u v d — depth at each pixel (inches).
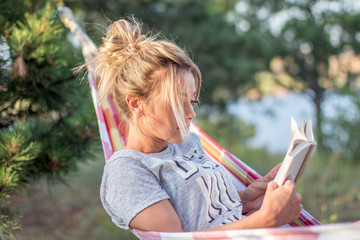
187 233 44.9
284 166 46.5
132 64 52.9
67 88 102.3
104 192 51.8
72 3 219.3
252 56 425.7
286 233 39.1
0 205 95.1
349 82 464.1
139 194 47.8
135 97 52.6
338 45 454.3
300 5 450.3
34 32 89.9
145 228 47.0
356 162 237.6
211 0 339.0
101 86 56.8
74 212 176.6
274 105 462.9
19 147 81.5
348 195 178.2
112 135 67.7
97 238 151.7
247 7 449.1
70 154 95.6
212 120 359.6
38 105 101.2
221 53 321.7
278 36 457.4
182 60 52.7
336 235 36.5
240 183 70.3
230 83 344.2
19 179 89.9
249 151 304.0
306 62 470.9
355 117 255.4
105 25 66.9
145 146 54.0
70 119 101.8
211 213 51.9
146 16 265.7
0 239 105.4
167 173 51.8
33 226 159.8
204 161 59.0
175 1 286.0
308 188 195.5
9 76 95.9
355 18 433.4
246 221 45.2
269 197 44.8
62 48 103.2
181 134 51.3
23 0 101.8
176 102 50.2
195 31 297.7
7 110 100.7
